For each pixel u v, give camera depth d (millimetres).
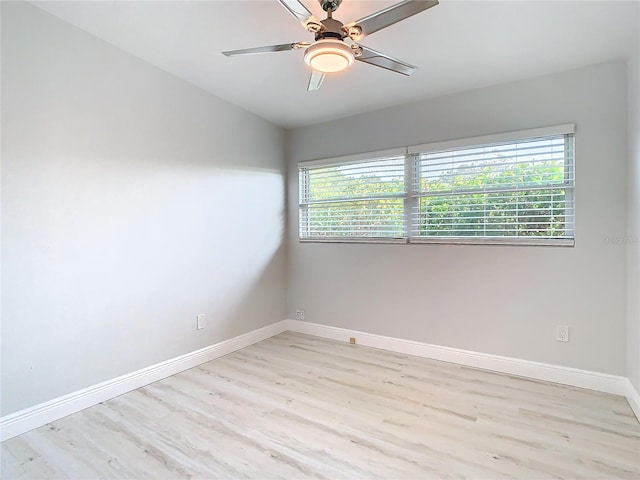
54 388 2303
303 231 4203
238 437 2082
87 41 2451
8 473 1790
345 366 3154
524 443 2000
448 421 2234
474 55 2531
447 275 3223
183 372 3057
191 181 3174
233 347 3576
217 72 2959
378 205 3641
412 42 2383
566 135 2738
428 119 3301
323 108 3594
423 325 3357
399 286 3488
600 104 2584
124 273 2688
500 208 3000
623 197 2521
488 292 3035
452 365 3150
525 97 2854
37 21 2209
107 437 2094
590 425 2168
